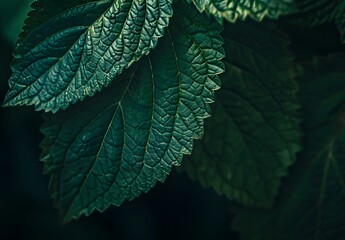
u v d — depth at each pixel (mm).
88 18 450
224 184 537
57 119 482
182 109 464
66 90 450
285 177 551
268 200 539
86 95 449
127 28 449
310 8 484
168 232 797
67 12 449
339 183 548
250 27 506
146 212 804
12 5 577
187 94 463
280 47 509
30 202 827
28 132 807
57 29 450
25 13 572
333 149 545
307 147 546
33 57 450
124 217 812
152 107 468
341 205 551
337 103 539
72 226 823
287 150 528
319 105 539
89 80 450
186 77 462
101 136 478
